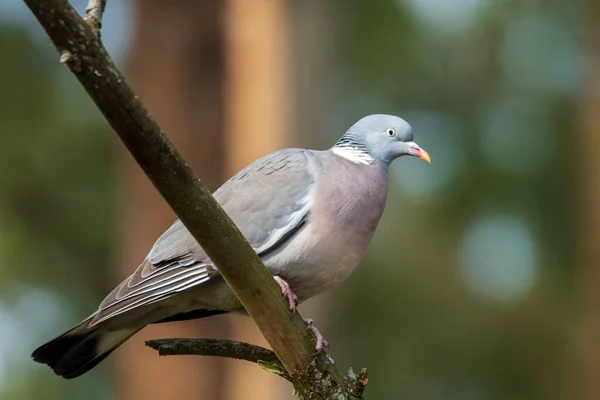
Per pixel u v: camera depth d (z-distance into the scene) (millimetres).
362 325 14133
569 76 14539
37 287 14359
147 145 3982
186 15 11023
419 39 14266
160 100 10930
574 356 13680
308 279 6082
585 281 13664
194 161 10781
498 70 14820
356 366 14211
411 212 14258
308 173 6238
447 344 14148
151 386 10289
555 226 14320
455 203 14047
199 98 10953
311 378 5117
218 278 5906
